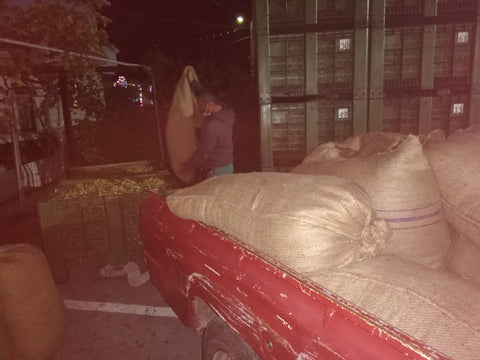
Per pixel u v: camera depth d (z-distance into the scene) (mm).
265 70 3756
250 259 1562
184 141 4602
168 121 4664
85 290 3746
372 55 3662
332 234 1450
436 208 1938
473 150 1933
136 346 2898
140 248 3957
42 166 7387
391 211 1868
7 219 5734
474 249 1864
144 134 5676
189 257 2045
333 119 3854
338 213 1475
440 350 1099
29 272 2611
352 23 3617
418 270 1469
